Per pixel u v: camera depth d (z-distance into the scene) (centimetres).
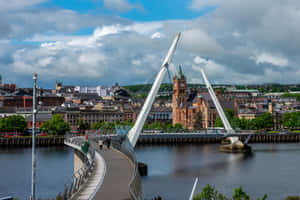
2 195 7919
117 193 3594
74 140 9656
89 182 4125
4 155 14950
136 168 4406
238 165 11950
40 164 12319
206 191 5009
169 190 8219
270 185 8825
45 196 7706
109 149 7519
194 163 12494
